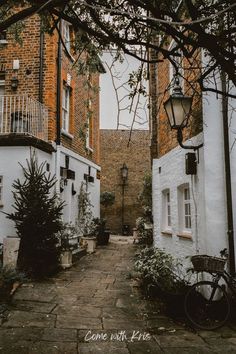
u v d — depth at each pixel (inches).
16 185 376.8
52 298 287.6
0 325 218.5
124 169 991.0
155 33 139.5
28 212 365.4
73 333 209.8
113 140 1024.2
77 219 585.9
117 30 138.9
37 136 450.6
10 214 370.6
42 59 473.4
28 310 251.9
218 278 229.0
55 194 392.5
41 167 414.0
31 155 403.5
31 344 190.5
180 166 335.3
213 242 256.2
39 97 466.6
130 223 990.4
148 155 1019.3
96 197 725.9
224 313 238.5
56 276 378.3
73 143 560.7
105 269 430.3
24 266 355.9
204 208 268.4
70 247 471.2
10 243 342.0
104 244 703.1
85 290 319.0
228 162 256.7
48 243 368.8
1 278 263.9
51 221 371.6
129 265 462.9
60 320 232.8
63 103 532.7
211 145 263.0
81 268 433.1
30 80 471.8
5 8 127.2
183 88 331.9
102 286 336.2
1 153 413.1
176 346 193.3
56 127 478.6
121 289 325.4
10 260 338.6
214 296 245.1
